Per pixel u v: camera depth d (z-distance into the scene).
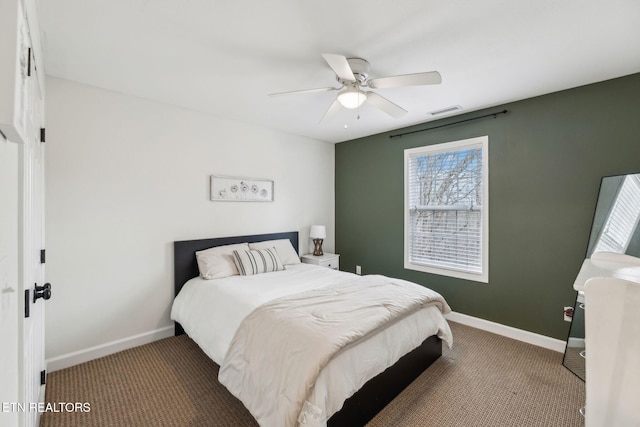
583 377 2.23
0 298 0.60
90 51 1.93
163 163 2.88
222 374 1.83
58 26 1.65
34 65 1.24
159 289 2.87
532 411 1.86
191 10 1.53
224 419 1.78
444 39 1.79
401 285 2.51
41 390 1.78
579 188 2.49
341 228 4.63
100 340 2.53
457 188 3.32
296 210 4.18
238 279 2.81
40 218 1.73
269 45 1.87
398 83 1.92
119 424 1.73
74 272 2.39
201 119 3.15
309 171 4.35
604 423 0.97
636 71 2.20
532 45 1.85
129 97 2.66
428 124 3.50
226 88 2.53
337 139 4.45
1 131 0.62
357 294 2.23
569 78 2.33
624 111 2.27
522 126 2.79
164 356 2.54
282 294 2.34
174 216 2.96
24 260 0.92
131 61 2.07
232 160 3.43
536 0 1.45
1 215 0.63
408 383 2.12
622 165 2.28
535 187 2.73
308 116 3.30
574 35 1.74
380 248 4.07
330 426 1.52
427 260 3.60
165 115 2.88
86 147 2.44
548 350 2.64
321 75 2.29
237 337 1.87
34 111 1.30
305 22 1.63
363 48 1.89
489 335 2.96
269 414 1.45
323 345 1.50
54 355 2.30
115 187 2.59
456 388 2.10
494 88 2.52
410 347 2.03
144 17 1.59
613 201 2.27
